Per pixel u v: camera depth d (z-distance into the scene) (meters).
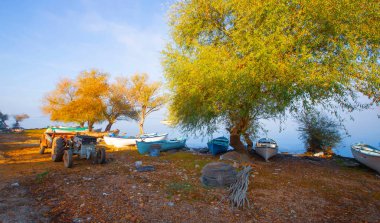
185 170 10.99
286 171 11.60
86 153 11.88
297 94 10.61
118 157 14.50
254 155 15.98
